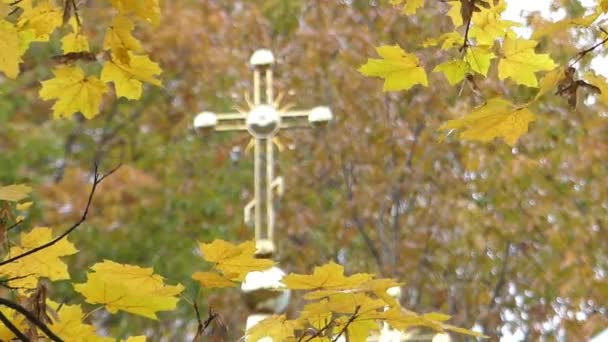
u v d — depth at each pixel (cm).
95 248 1083
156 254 1117
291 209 1166
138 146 1219
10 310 257
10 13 289
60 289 954
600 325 973
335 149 1155
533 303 1109
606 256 1133
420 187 1127
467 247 1097
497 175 1092
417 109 1117
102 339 255
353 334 255
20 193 254
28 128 1098
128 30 280
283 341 263
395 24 1134
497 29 303
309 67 1182
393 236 1081
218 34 1254
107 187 1090
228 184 1195
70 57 280
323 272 236
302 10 1229
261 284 402
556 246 1092
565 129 1098
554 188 1111
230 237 1162
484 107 267
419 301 1077
